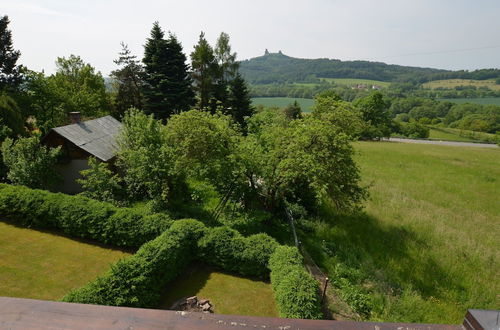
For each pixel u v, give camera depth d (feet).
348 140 46.75
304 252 42.24
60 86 95.35
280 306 28.09
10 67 91.40
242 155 45.27
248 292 33.53
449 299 36.11
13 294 30.99
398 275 39.93
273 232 46.98
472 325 3.47
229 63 125.90
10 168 54.13
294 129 48.34
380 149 136.67
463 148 149.38
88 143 57.98
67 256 38.19
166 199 49.39
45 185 54.75
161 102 107.65
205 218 48.83
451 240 48.88
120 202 51.31
